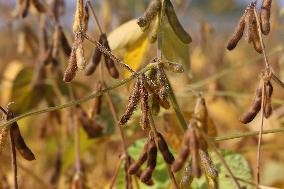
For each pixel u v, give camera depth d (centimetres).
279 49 160
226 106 168
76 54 87
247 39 90
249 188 109
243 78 225
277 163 182
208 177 89
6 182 130
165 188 116
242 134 98
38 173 173
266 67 89
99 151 163
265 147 144
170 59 111
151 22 103
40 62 149
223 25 286
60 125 151
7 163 147
